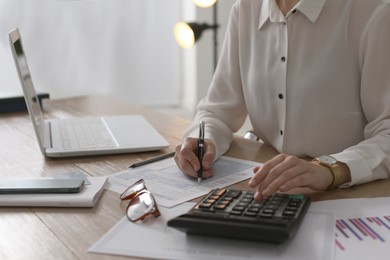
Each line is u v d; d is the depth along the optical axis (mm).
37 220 789
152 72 3289
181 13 3293
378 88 1049
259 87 1234
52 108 1717
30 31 2828
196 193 878
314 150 1171
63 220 785
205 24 2287
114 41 3090
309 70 1146
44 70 2918
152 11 3195
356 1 1093
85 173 1031
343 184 887
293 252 644
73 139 1249
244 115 1349
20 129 1466
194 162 958
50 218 794
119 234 717
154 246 674
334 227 715
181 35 2250
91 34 3012
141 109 1667
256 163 1071
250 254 641
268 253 643
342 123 1139
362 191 875
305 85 1148
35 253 680
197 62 3211
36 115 1216
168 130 1384
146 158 1131
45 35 2877
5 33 2721
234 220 681
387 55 1033
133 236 708
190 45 2250
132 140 1223
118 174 1010
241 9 1271
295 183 811
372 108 1070
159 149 1186
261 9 1233
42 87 2936
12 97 1702
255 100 1254
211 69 3252
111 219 781
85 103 1785
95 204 846
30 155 1189
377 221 734
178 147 1032
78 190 868
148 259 643
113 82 3143
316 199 834
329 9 1122
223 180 951
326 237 684
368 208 786
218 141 1170
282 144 1196
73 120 1476
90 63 3043
